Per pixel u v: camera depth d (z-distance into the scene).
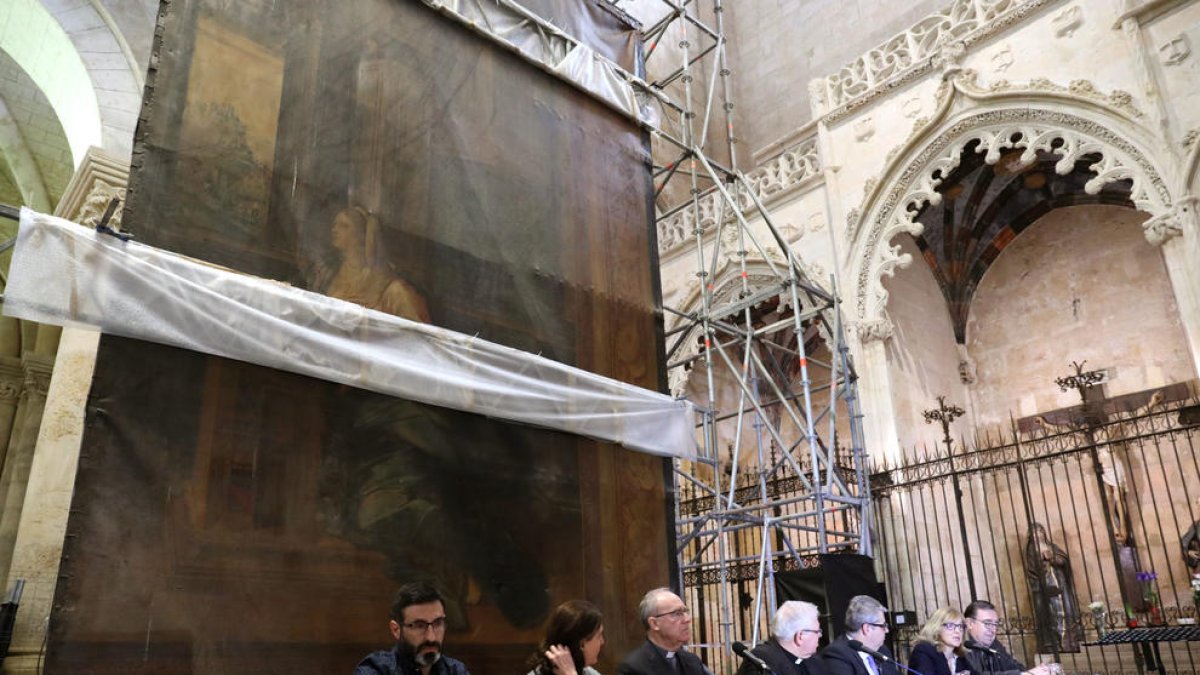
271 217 5.45
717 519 8.75
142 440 4.51
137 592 4.29
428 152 6.53
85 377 7.87
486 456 6.06
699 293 17.00
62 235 4.37
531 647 5.87
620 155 8.31
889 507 13.02
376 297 5.84
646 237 8.23
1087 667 13.12
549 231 7.26
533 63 7.64
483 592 5.74
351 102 6.14
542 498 6.31
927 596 13.08
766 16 24.47
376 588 5.20
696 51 23.52
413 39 6.73
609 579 6.57
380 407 5.56
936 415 14.03
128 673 4.16
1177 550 14.27
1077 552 15.37
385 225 6.05
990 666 6.26
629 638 6.54
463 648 5.51
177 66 5.26
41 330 15.22
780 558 12.60
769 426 8.86
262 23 5.78
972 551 14.86
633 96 8.66
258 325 4.95
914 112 14.67
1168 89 11.69
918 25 15.34
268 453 4.96
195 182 5.16
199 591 4.49
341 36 6.23
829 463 8.42
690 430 7.51
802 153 16.34
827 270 14.95
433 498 5.66
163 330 4.60
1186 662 12.50
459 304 6.34
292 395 5.16
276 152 5.60
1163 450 14.84
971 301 18.25
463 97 6.95
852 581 7.58
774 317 18.27
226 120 5.41
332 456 5.23
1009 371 17.38
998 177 16.95
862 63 16.08
